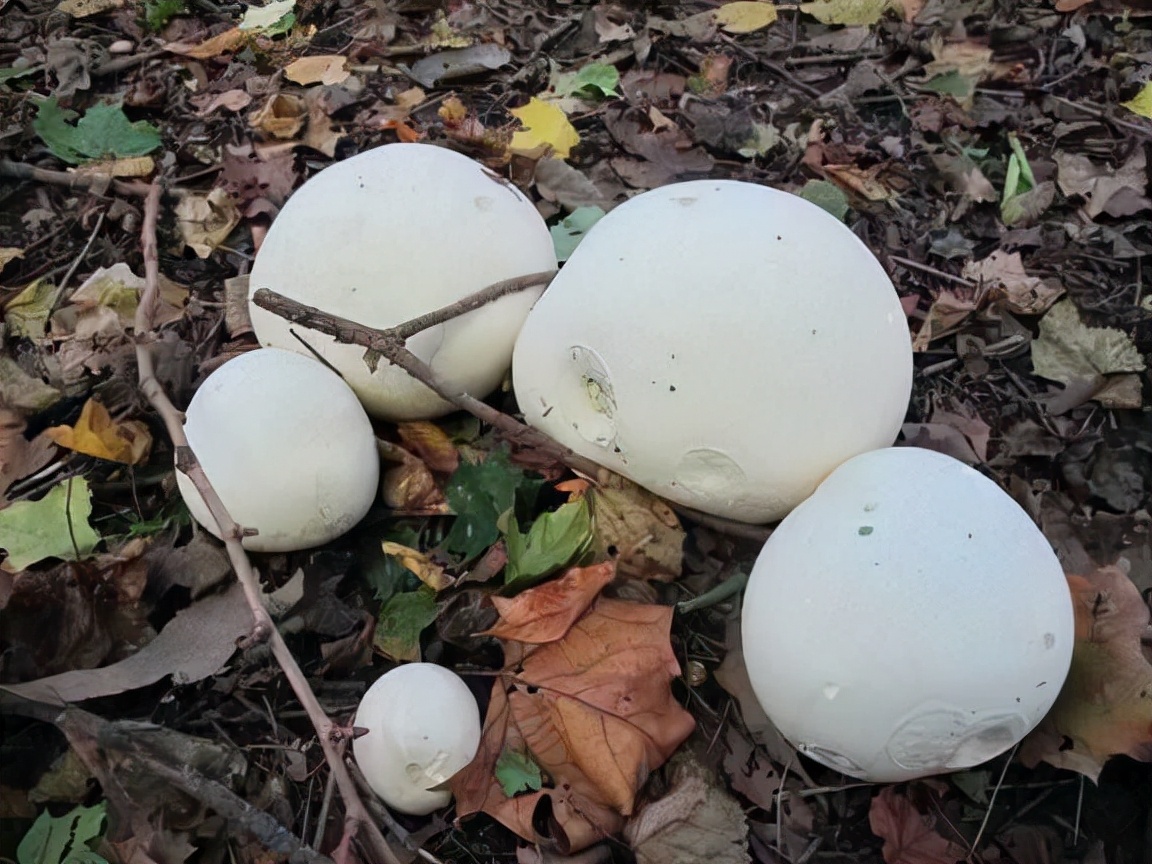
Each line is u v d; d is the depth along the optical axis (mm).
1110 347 2984
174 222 3246
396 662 2289
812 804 2164
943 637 1762
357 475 2229
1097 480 2727
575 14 4262
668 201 2168
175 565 2320
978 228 3439
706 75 4000
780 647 1902
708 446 2027
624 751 2031
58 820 1979
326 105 3662
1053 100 3885
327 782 2092
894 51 4145
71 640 2244
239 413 2096
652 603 2322
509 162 3465
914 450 2047
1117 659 2082
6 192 3305
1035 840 2115
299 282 2250
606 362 2053
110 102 3711
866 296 2090
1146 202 3418
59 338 2895
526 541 2285
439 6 4305
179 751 2051
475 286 2271
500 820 1997
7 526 2363
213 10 4320
